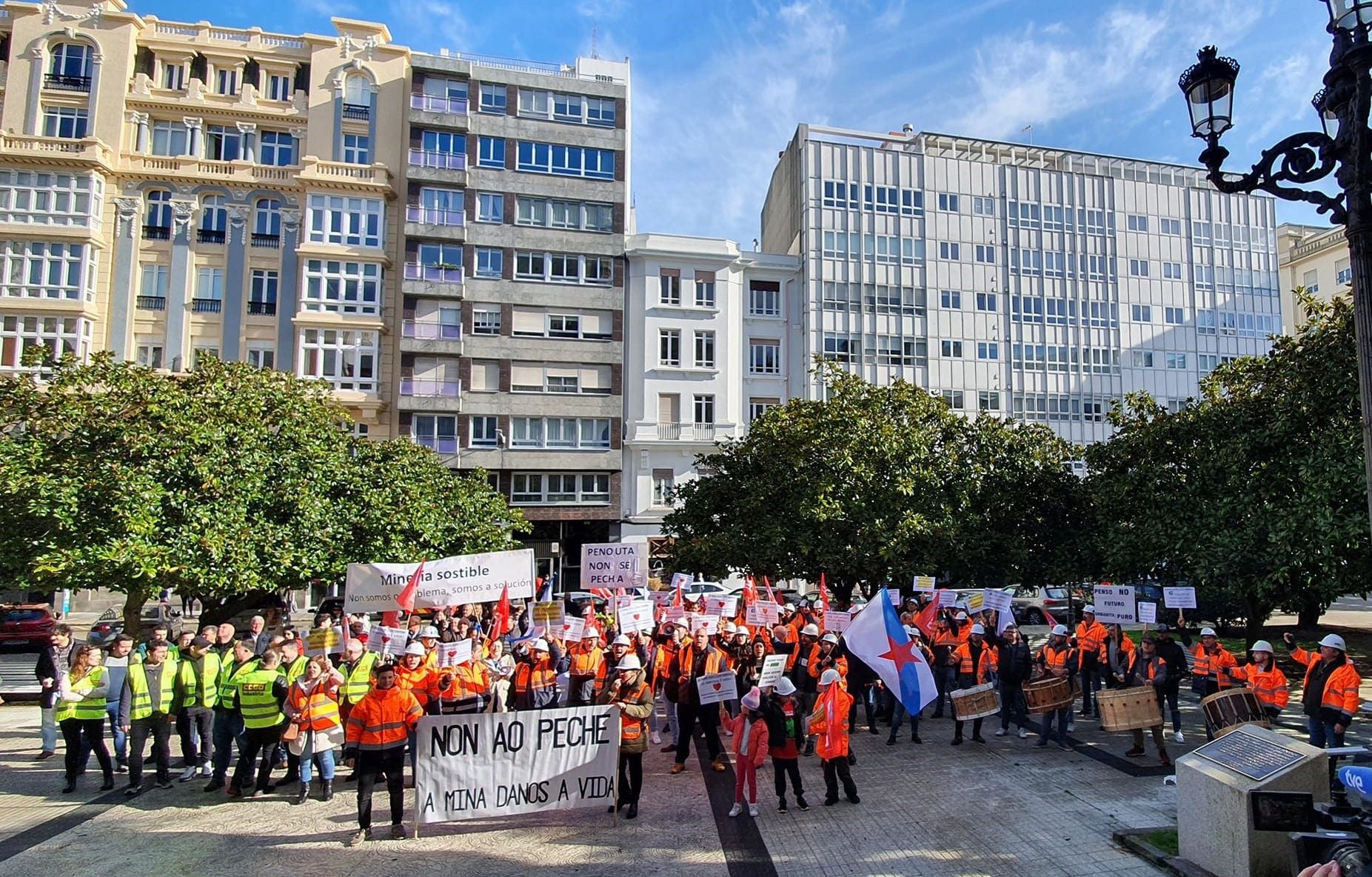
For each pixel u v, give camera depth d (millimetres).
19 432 16672
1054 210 50156
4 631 25469
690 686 11492
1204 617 23297
